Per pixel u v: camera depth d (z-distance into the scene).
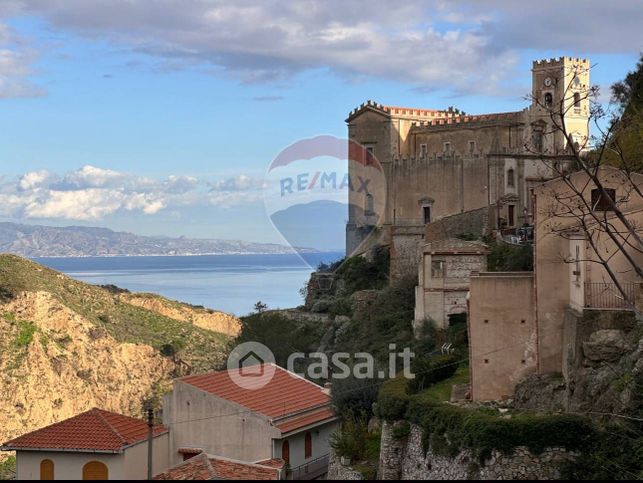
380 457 50.84
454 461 44.22
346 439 54.72
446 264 77.62
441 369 56.62
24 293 178.50
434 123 118.69
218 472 41.34
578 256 46.28
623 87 77.38
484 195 108.81
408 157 113.25
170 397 60.34
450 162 110.94
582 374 43.94
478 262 77.75
